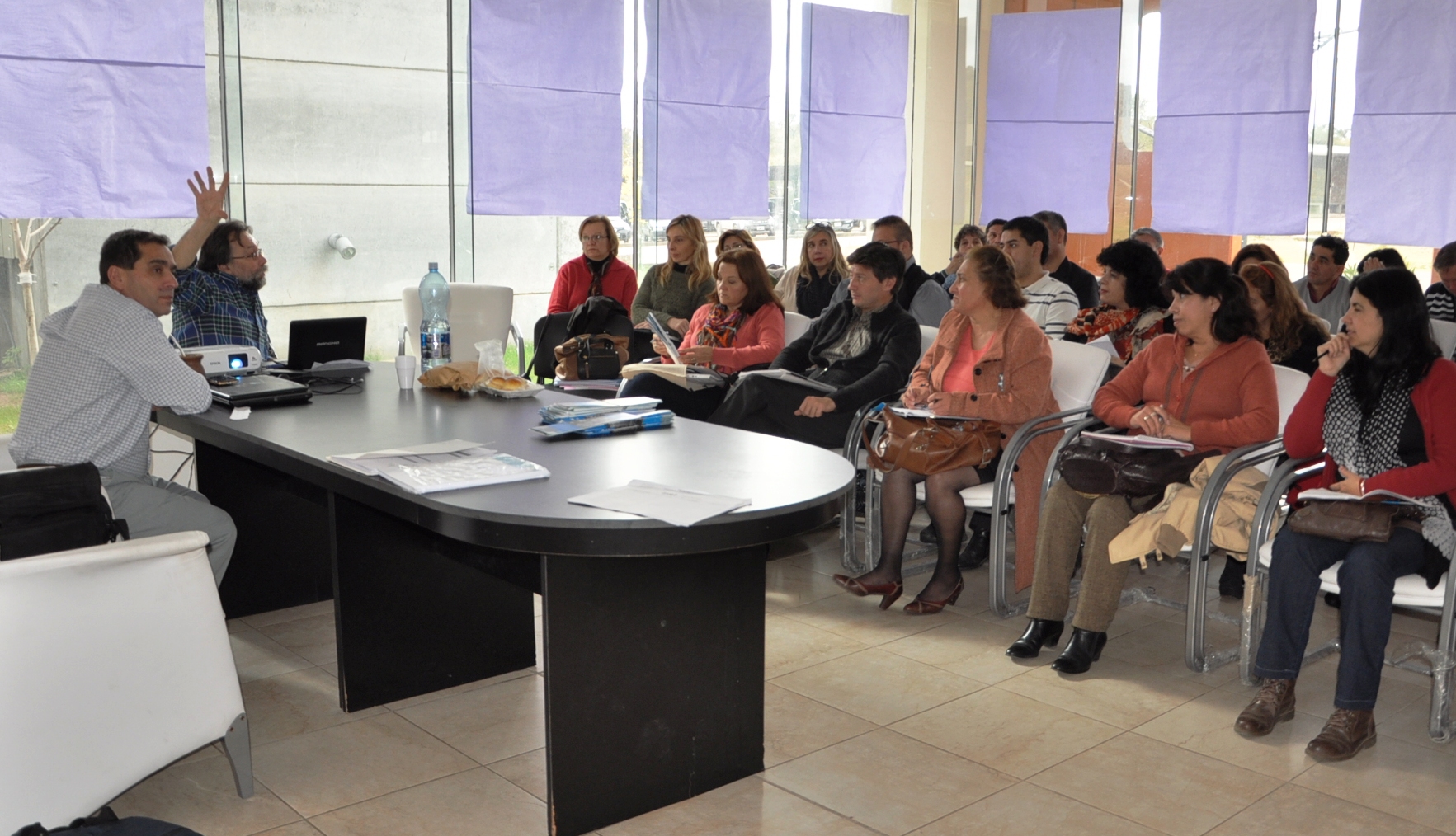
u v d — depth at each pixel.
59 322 3.24
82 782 2.25
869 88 7.93
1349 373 3.06
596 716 2.46
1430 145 6.64
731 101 7.21
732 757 2.70
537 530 2.21
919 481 3.87
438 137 6.27
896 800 2.63
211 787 2.69
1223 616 3.78
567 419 3.09
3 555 2.37
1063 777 2.74
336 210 6.00
